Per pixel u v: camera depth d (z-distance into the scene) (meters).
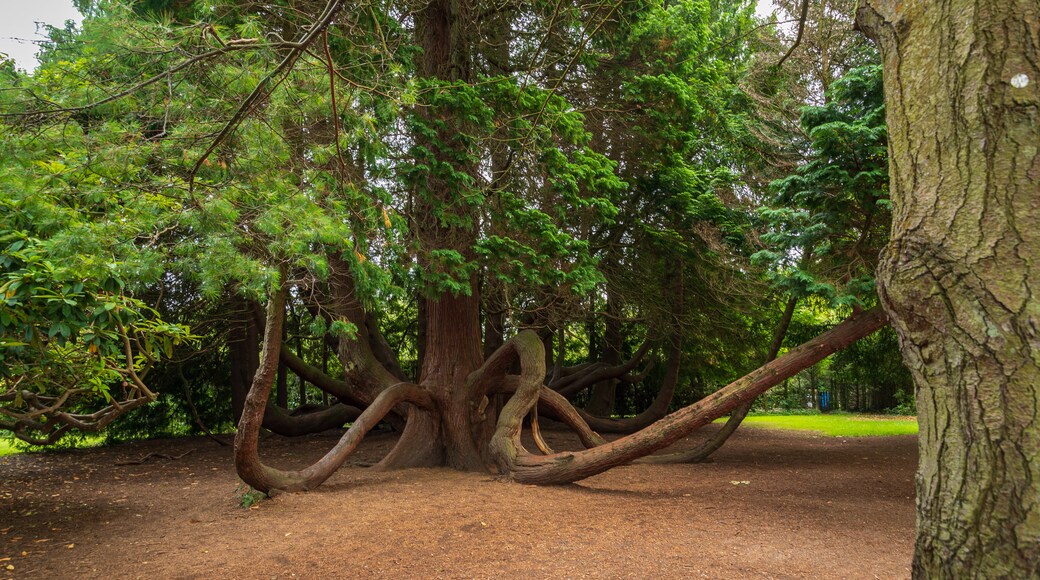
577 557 4.87
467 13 9.31
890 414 25.30
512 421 8.90
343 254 5.84
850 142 7.49
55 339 5.09
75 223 3.82
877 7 2.26
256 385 6.69
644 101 9.95
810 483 8.68
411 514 6.38
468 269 8.11
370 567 4.63
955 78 1.95
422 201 8.17
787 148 10.55
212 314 12.82
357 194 5.43
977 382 1.83
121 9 4.03
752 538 5.46
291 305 13.31
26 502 7.38
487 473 9.12
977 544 1.80
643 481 8.91
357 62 6.31
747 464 10.80
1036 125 1.82
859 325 7.75
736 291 11.87
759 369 7.74
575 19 8.88
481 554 4.95
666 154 11.09
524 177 9.27
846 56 10.63
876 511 6.68
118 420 14.63
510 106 8.39
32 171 3.70
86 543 5.38
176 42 3.97
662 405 15.00
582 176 8.50
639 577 4.39
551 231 8.16
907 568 4.62
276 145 4.54
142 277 3.88
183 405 15.62
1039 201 1.80
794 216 7.95
